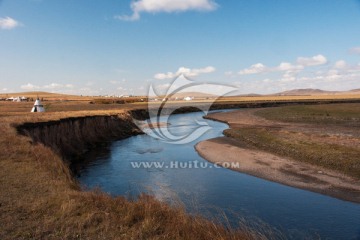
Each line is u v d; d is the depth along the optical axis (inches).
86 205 373.4
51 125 1085.1
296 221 521.3
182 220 342.6
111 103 4173.2
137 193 645.9
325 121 2069.4
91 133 1444.4
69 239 288.8
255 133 1540.4
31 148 665.0
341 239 453.7
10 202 374.3
